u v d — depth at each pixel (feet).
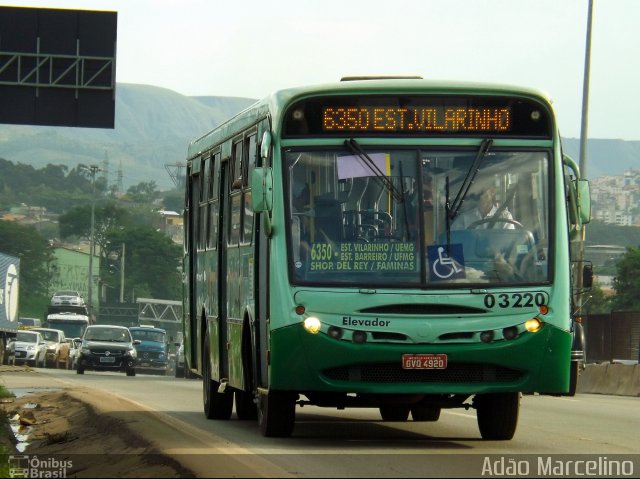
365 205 76.84
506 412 83.56
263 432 83.61
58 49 234.99
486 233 76.84
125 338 279.49
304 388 75.51
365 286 75.66
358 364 75.51
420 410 103.19
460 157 77.77
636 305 473.26
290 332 75.41
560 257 77.20
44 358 372.79
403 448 77.71
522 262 76.79
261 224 81.66
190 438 79.97
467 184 77.30
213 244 103.65
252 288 83.76
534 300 76.28
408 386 75.56
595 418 114.93
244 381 87.20
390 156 77.41
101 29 235.20
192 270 116.26
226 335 97.19
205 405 106.73
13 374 233.55
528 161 78.13
